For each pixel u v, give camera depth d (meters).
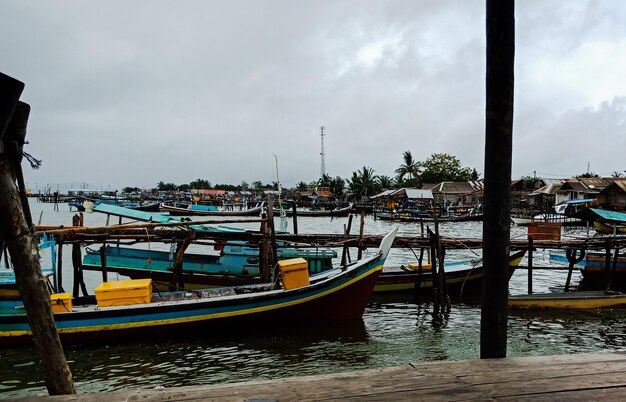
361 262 12.05
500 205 3.49
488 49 3.44
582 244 16.33
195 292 12.02
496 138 3.45
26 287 3.57
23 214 3.53
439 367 3.24
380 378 3.05
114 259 14.89
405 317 13.30
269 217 13.96
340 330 11.84
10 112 3.08
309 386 2.93
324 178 97.50
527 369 3.20
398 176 84.00
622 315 13.06
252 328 11.21
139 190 116.88
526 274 21.58
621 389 2.87
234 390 2.89
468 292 16.61
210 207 26.58
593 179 56.53
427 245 15.95
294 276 11.48
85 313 9.89
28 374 8.72
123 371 8.98
